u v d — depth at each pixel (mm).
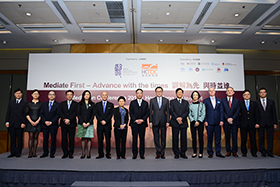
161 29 5590
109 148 4066
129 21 5129
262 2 4293
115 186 2830
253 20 5094
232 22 5227
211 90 4238
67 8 4605
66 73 5574
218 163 3582
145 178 3066
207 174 3127
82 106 4027
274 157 4125
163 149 4027
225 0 4258
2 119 6922
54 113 4125
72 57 5625
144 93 5531
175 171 3111
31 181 3115
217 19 5086
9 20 5082
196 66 5617
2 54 7168
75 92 5523
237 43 6516
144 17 4992
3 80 7109
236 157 4133
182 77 5582
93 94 5527
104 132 4066
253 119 4230
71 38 6141
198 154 4449
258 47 6863
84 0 4293
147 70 5602
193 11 4723
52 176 3111
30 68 5570
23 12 4754
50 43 6543
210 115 4148
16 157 4125
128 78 5578
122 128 3883
